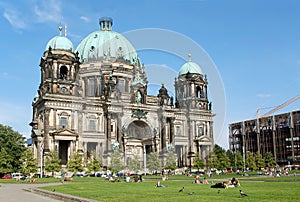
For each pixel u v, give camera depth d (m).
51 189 41.31
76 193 33.25
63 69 108.81
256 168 137.62
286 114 162.88
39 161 102.12
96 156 66.31
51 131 102.62
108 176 61.31
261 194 28.80
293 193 29.48
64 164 107.56
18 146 97.00
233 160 142.50
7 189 47.31
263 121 175.25
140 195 29.72
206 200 23.98
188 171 73.38
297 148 155.25
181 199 25.09
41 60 110.69
